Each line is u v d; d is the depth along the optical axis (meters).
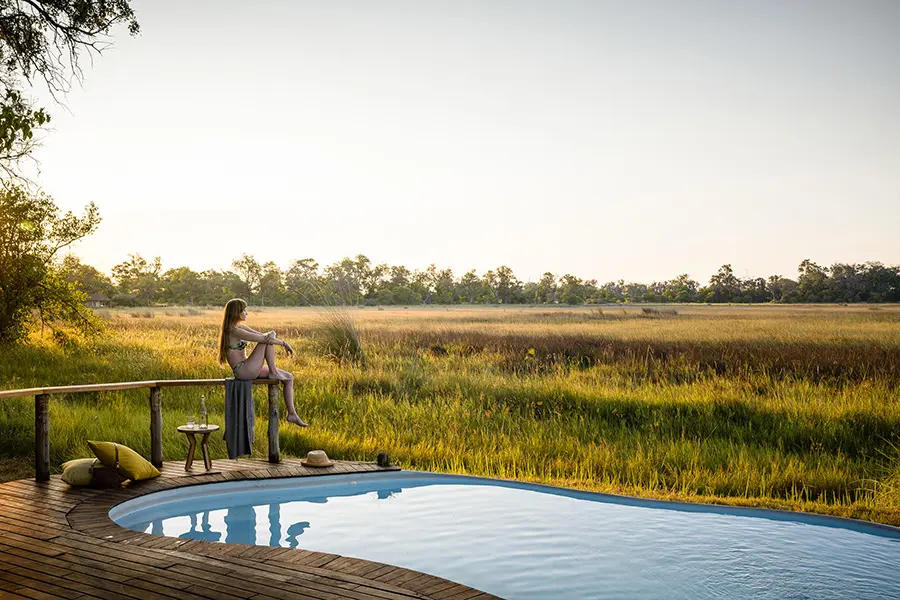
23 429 10.76
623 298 156.00
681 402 13.01
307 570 4.90
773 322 46.03
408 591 4.50
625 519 7.01
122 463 7.37
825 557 5.89
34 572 4.82
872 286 120.69
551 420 12.01
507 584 5.29
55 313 21.56
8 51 12.92
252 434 8.51
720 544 6.24
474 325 42.66
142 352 21.17
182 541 5.58
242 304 8.59
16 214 20.12
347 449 10.43
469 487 8.30
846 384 15.26
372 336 26.81
